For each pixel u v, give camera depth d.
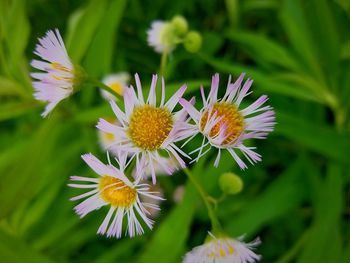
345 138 0.14
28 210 0.15
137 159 0.09
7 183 0.13
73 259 0.17
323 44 0.15
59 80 0.09
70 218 0.16
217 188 0.15
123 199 0.09
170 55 0.14
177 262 0.13
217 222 0.10
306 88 0.15
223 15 0.20
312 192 0.15
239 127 0.09
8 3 0.14
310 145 0.14
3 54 0.14
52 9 0.19
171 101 0.09
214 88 0.08
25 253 0.13
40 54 0.09
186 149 0.15
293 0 0.15
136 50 0.19
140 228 0.09
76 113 0.14
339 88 0.15
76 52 0.14
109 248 0.17
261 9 0.19
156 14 0.19
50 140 0.14
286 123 0.14
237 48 0.19
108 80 0.15
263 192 0.15
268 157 0.17
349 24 0.16
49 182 0.15
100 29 0.15
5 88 0.14
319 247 0.13
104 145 0.14
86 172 0.15
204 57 0.15
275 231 0.17
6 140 0.17
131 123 0.09
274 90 0.15
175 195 0.16
